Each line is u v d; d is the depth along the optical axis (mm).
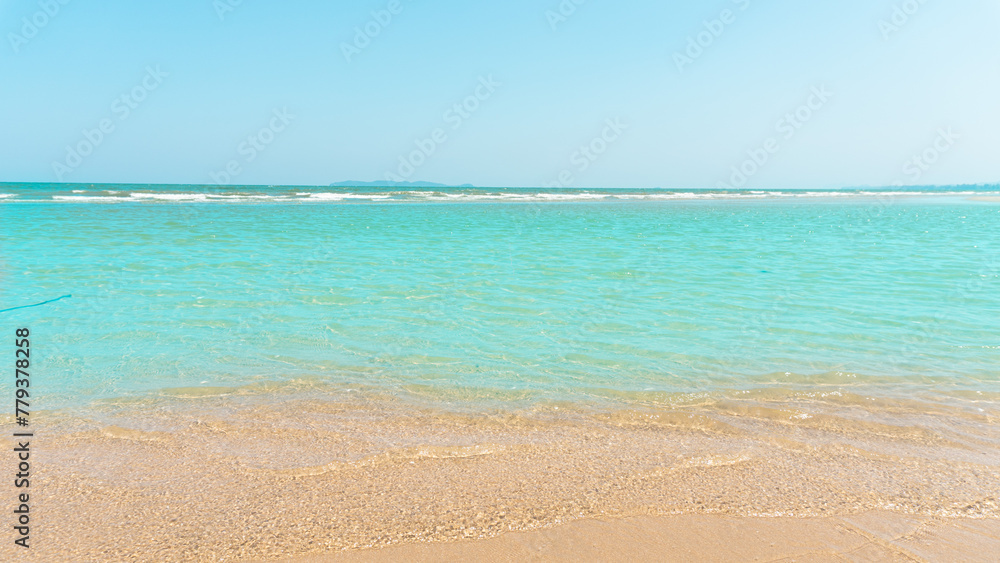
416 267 14984
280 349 7828
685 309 10367
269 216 31719
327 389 6363
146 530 3619
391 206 46125
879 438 5160
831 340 8391
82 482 4215
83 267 13914
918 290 12172
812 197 102688
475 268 14922
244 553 3406
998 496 4160
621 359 7523
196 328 8820
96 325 8875
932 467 4609
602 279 13438
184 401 5934
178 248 17672
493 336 8578
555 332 8820
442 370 7059
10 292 11086
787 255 18172
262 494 4086
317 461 4613
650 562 3400
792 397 6195
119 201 43562
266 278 13078
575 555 3451
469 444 4980
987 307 10516
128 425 5289
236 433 5145
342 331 8766
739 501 4078
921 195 120750
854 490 4238
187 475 4352
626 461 4691
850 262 16531
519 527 3729
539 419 5590
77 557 3332
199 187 87125
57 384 6375
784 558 3441
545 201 65750
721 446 4992
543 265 15562
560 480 4363
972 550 3529
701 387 6496
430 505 3977
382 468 4516
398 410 5781
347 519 3785
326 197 56031
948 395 6238
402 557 3400
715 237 24219
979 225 32688
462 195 69438
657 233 25828
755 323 9367
